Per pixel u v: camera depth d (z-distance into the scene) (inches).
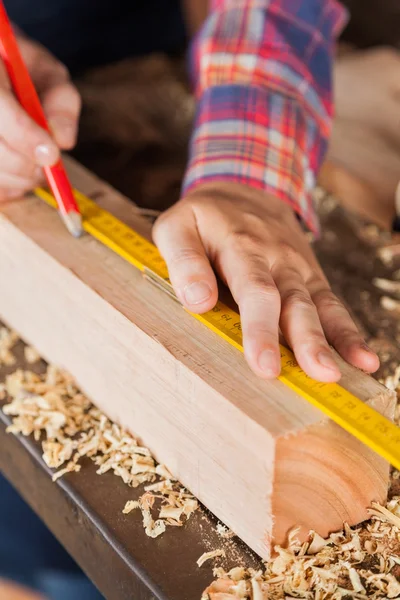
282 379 26.6
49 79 42.3
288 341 28.5
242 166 38.0
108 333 31.6
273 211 36.2
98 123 55.4
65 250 34.4
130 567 28.0
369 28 67.7
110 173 50.1
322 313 30.3
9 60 35.8
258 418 24.9
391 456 23.3
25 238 35.4
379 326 38.4
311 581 26.9
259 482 25.8
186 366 27.3
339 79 55.1
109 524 29.8
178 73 61.7
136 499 30.9
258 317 27.9
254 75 42.0
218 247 32.4
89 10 62.9
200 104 42.5
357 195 47.0
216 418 26.6
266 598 26.3
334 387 26.2
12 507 49.7
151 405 30.6
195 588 27.0
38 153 34.6
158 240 32.7
